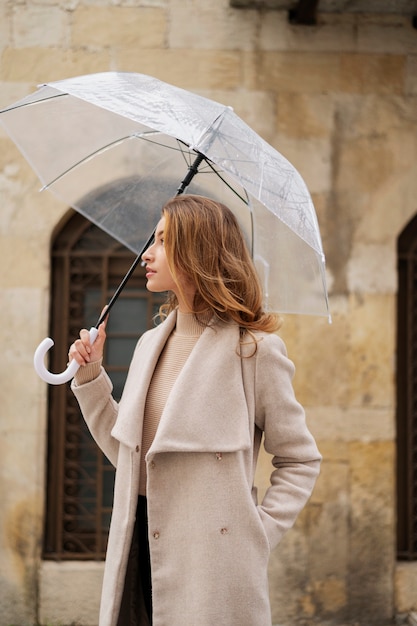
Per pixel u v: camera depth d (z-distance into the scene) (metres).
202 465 1.87
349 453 4.25
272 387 1.96
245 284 2.01
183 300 2.03
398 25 4.36
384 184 4.32
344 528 4.23
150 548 1.87
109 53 4.29
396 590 4.25
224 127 2.12
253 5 4.28
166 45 4.30
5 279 4.23
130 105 2.09
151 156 2.85
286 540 4.22
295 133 4.31
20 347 4.22
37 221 4.25
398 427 4.51
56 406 4.39
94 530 4.39
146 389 1.99
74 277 4.46
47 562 4.25
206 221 1.97
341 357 4.27
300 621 4.20
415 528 4.46
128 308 4.49
